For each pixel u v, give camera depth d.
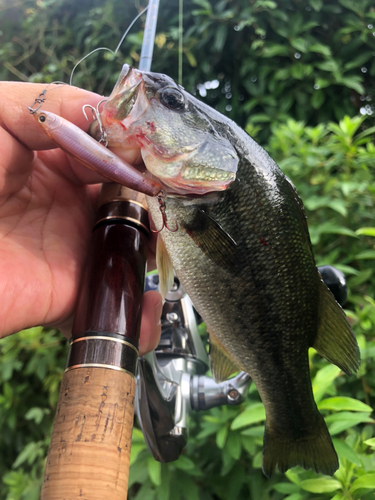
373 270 0.42
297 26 0.57
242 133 0.21
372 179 0.44
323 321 0.22
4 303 0.17
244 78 0.63
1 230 0.19
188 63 0.65
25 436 0.55
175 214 0.20
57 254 0.20
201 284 0.21
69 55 0.73
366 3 0.57
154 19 0.25
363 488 0.24
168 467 0.33
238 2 0.59
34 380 0.55
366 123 0.62
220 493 0.36
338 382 0.34
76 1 0.72
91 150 0.16
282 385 0.22
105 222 0.18
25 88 0.19
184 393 0.23
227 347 0.22
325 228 0.40
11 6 0.75
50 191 0.22
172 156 0.19
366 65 0.61
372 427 0.33
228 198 0.20
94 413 0.13
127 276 0.16
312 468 0.22
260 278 0.20
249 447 0.31
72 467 0.12
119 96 0.18
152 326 0.20
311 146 0.47
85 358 0.14
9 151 0.19
